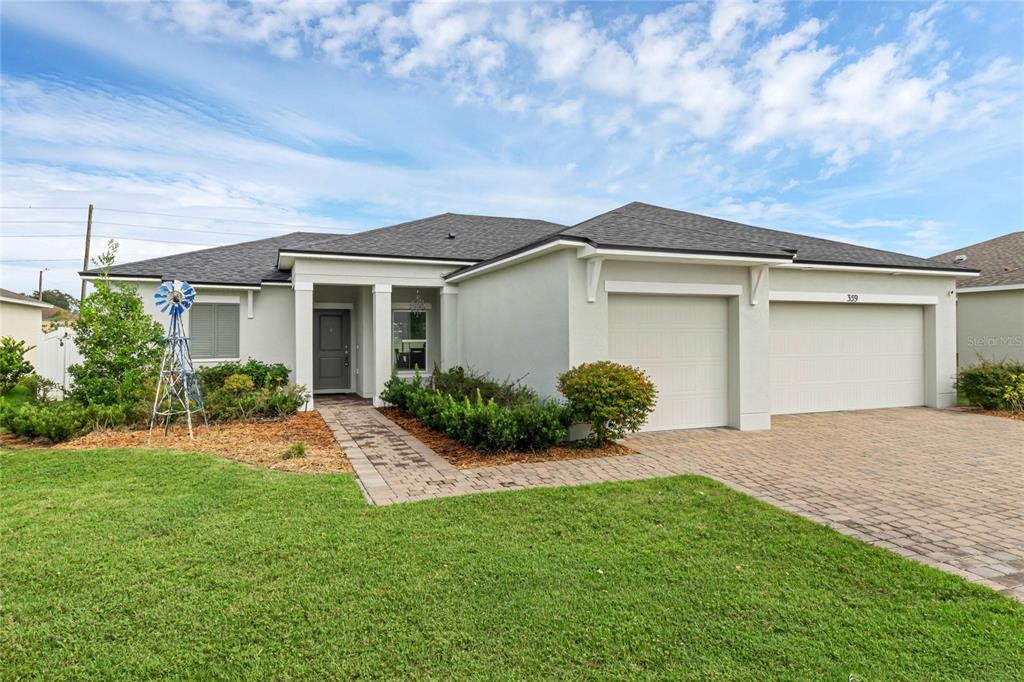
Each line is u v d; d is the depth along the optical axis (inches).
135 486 246.7
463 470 286.2
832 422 438.0
